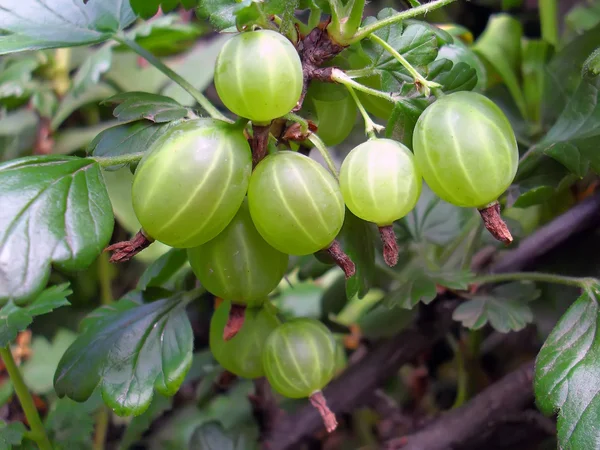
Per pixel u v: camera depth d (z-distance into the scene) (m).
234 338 0.12
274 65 0.08
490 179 0.09
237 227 0.10
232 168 0.08
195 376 0.18
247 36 0.08
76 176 0.09
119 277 0.22
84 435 0.14
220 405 0.19
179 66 0.21
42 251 0.08
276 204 0.09
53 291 0.12
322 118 0.12
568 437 0.09
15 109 0.21
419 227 0.16
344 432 0.22
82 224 0.08
